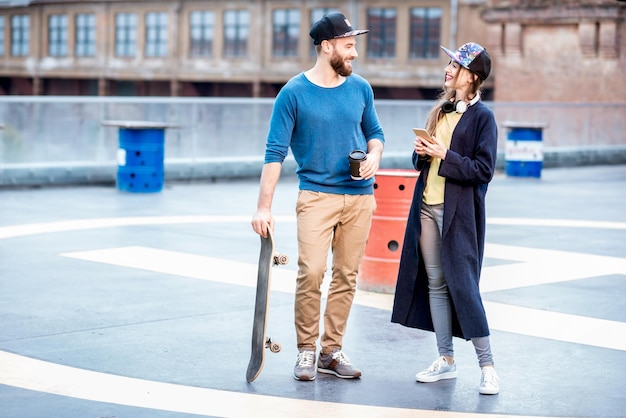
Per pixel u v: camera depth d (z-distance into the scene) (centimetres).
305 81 645
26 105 2028
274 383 648
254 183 2192
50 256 1134
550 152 2908
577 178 2459
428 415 587
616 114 3225
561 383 657
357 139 652
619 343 766
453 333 662
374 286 955
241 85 6112
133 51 6450
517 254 1194
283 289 963
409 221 645
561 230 1421
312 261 646
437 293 650
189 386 638
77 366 680
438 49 5350
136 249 1191
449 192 626
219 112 2327
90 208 1619
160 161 1925
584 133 3153
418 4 5388
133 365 685
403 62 5462
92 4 6612
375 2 5531
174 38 6241
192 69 6175
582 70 4772
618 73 4675
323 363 673
